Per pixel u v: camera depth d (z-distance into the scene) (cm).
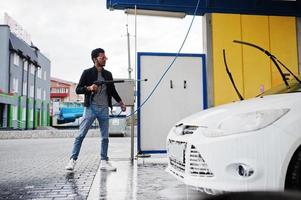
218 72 609
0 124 2831
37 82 3881
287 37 636
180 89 548
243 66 618
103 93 453
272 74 623
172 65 548
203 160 236
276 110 226
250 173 216
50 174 427
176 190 325
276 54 630
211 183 227
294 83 333
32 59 3594
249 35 625
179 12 599
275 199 59
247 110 238
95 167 491
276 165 213
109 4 575
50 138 1648
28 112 3497
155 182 367
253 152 216
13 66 3080
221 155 225
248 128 223
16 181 379
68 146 1009
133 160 554
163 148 535
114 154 700
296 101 232
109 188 337
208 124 246
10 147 966
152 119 538
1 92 2723
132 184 356
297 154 215
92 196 302
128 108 596
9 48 3000
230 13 613
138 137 531
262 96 309
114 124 1777
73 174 426
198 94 552
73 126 3978
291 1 627
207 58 610
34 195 306
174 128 301
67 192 319
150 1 582
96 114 447
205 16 617
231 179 220
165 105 542
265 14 620
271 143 215
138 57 541
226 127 233
